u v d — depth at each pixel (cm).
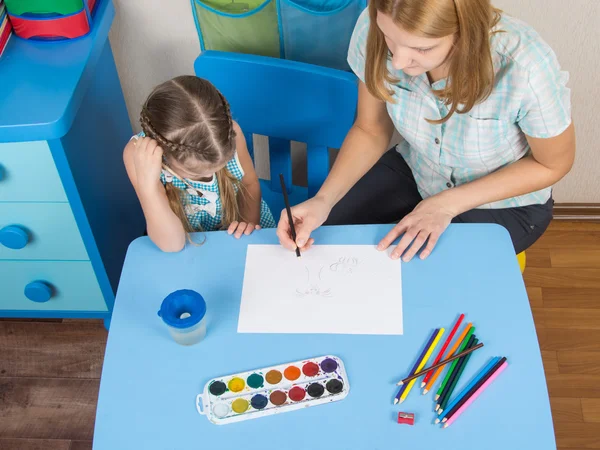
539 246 210
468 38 107
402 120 140
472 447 91
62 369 186
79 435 173
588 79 179
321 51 162
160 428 95
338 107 145
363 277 112
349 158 145
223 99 126
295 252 116
